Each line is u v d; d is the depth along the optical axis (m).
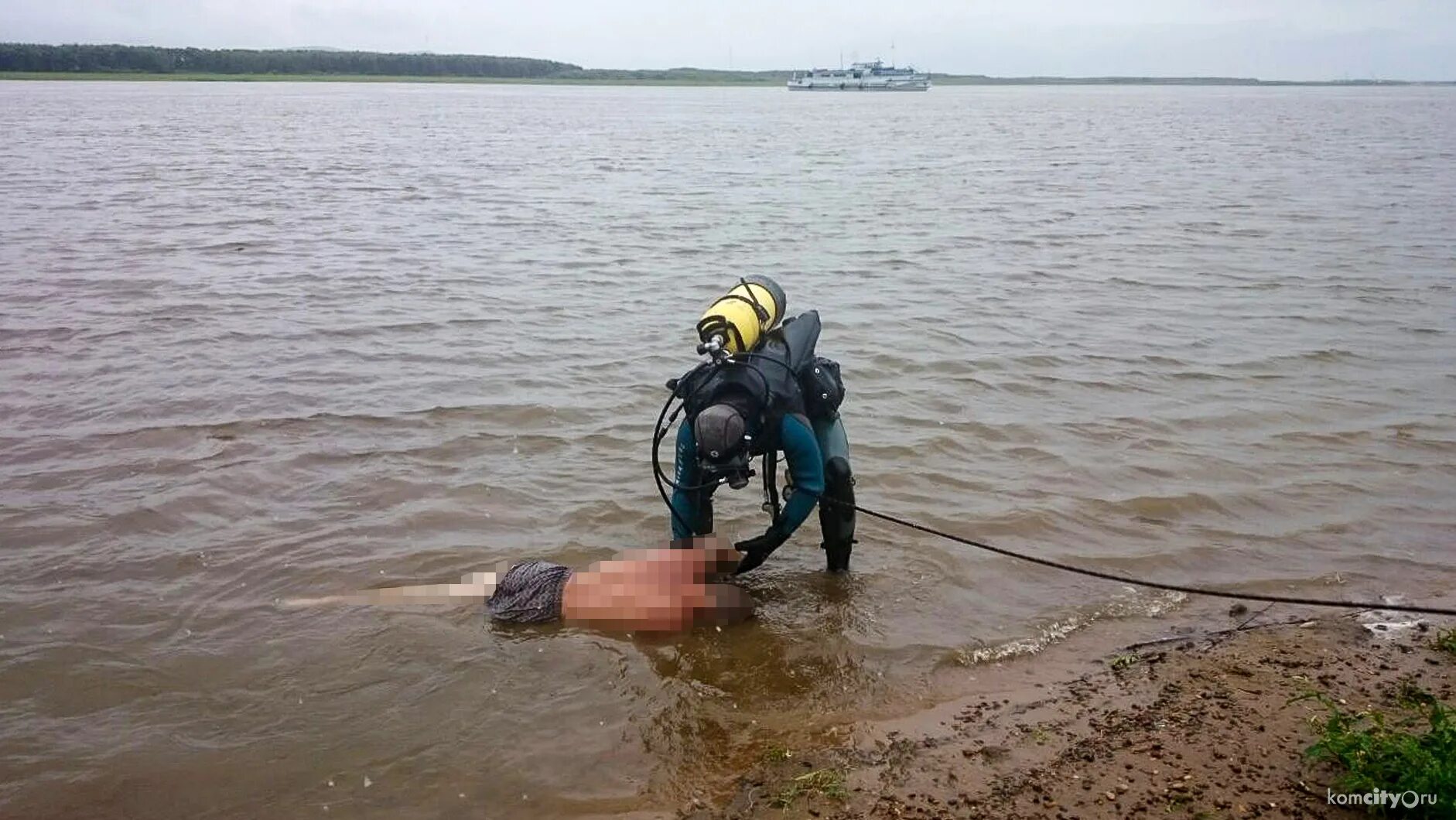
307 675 4.96
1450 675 4.80
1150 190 25.98
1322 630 5.30
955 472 7.37
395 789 4.22
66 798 4.12
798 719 4.69
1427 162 34.34
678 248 16.66
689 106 105.69
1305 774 4.06
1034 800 4.02
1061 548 6.27
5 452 7.46
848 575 5.99
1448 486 7.10
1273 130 59.72
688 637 5.36
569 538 6.40
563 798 4.18
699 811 4.07
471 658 5.12
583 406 8.66
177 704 4.73
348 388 9.05
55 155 32.44
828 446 5.79
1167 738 4.38
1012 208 22.19
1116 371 9.70
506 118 69.88
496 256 15.73
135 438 7.78
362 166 31.73
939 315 11.95
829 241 17.53
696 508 5.56
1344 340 10.77
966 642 5.31
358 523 6.52
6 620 5.35
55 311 11.59
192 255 15.23
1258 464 7.47
